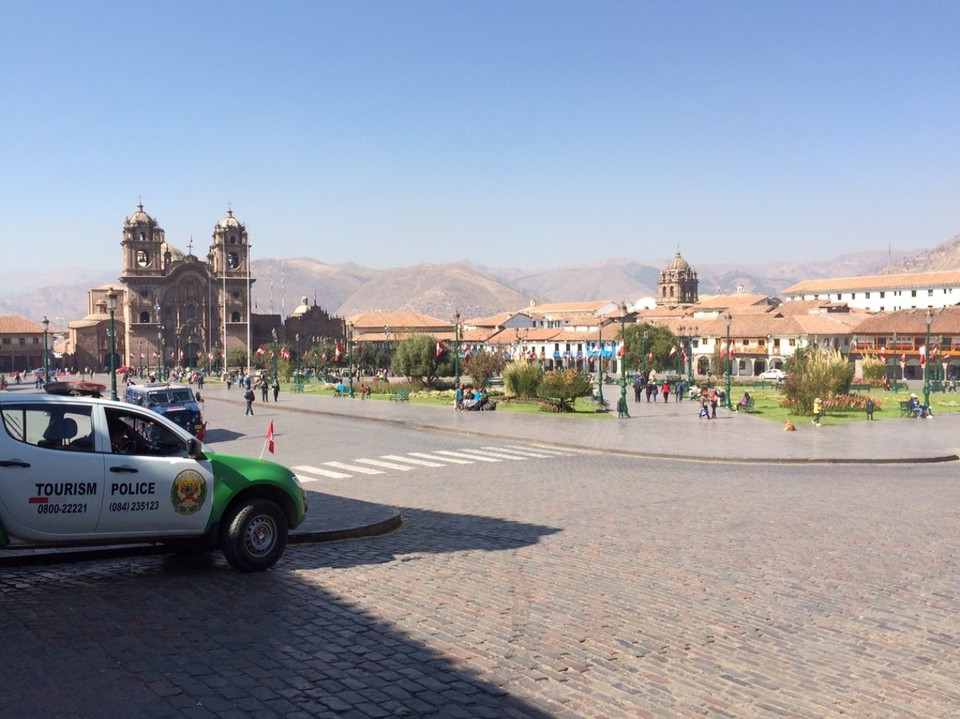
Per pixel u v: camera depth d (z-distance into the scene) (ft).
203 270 483.10
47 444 31.30
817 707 22.81
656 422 142.41
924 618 31.37
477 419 144.97
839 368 179.73
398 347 253.03
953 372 314.14
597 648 27.12
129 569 36.32
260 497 36.68
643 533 48.11
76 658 24.75
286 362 364.38
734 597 33.78
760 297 521.65
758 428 132.77
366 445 106.83
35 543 30.76
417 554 41.60
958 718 22.36
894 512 56.59
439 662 25.45
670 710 22.30
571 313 567.18
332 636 27.63
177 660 24.85
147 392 116.26
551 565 39.22
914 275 489.26
